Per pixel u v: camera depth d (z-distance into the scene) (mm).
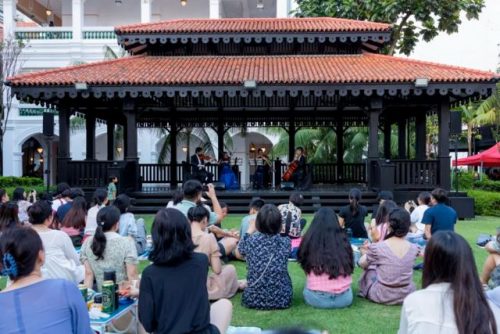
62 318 2525
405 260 5754
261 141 31359
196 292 3266
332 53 18938
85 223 7801
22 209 9133
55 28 28016
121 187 15219
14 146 28141
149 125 22453
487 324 2498
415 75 15219
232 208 15469
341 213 8656
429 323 2553
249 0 31141
